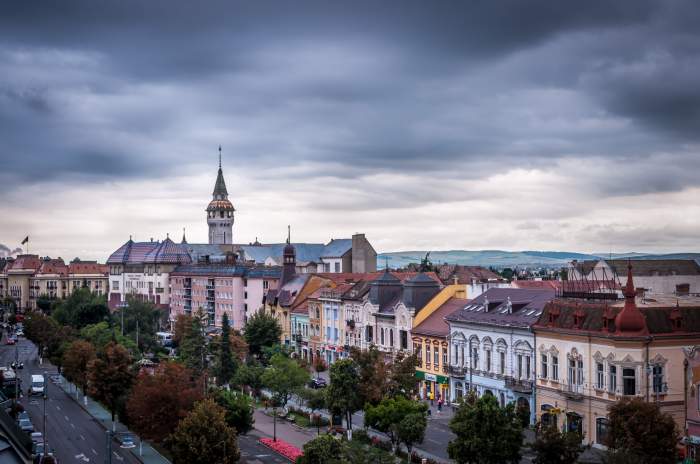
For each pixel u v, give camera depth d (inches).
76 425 4719.5
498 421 2906.0
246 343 6835.6
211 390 4397.1
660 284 5693.9
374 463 2935.5
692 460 3161.9
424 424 3481.8
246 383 5305.1
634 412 2908.5
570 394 3774.6
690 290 5693.9
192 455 3198.8
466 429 2925.7
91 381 4648.1
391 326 5565.9
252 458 3737.7
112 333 6909.5
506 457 2893.7
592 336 3678.6
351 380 4040.4
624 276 5797.2
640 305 3784.5
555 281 6427.2
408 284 5378.9
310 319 7101.4
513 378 4234.7
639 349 3523.6
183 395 3865.7
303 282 7765.8
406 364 4202.8
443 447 3801.7
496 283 6023.6
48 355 7760.8
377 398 4023.1
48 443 4180.6
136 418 3959.2
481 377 4534.9
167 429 3818.9
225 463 3230.8
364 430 4040.4
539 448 2837.1
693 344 3612.2
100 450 4028.1
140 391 3971.5
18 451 3265.3
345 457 2979.8
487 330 4488.2
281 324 7765.8
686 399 3348.9
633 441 2842.0
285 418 4712.1
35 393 5807.1
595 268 5984.3
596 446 3651.6
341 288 6732.3
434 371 5036.9
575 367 3823.8
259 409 5054.1
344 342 6397.6
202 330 6476.4
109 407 4825.3
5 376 6053.2
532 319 4178.2
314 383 5536.4
